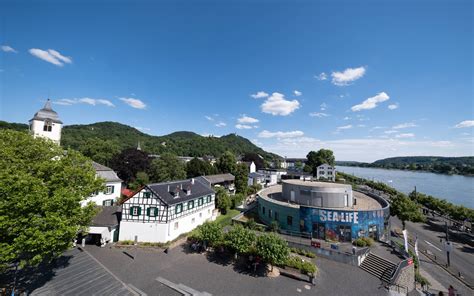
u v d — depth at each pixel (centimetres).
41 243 1503
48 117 4094
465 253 3503
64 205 1719
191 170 6788
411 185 12975
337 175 11250
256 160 11825
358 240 2925
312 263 2542
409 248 3078
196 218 3609
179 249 2852
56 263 2311
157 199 2978
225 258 2633
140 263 2452
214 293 1956
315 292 2031
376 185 8906
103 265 2364
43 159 2061
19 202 1460
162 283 2083
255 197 6259
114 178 4100
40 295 1797
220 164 7906
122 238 2964
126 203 3006
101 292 1906
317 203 3625
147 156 6341
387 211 3366
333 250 2680
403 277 2259
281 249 2266
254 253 2462
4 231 1450
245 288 2050
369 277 2309
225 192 4900
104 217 3069
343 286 2136
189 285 2064
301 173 10869
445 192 10694
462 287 2478
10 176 1488
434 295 2250
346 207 3597
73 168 2028
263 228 3459
